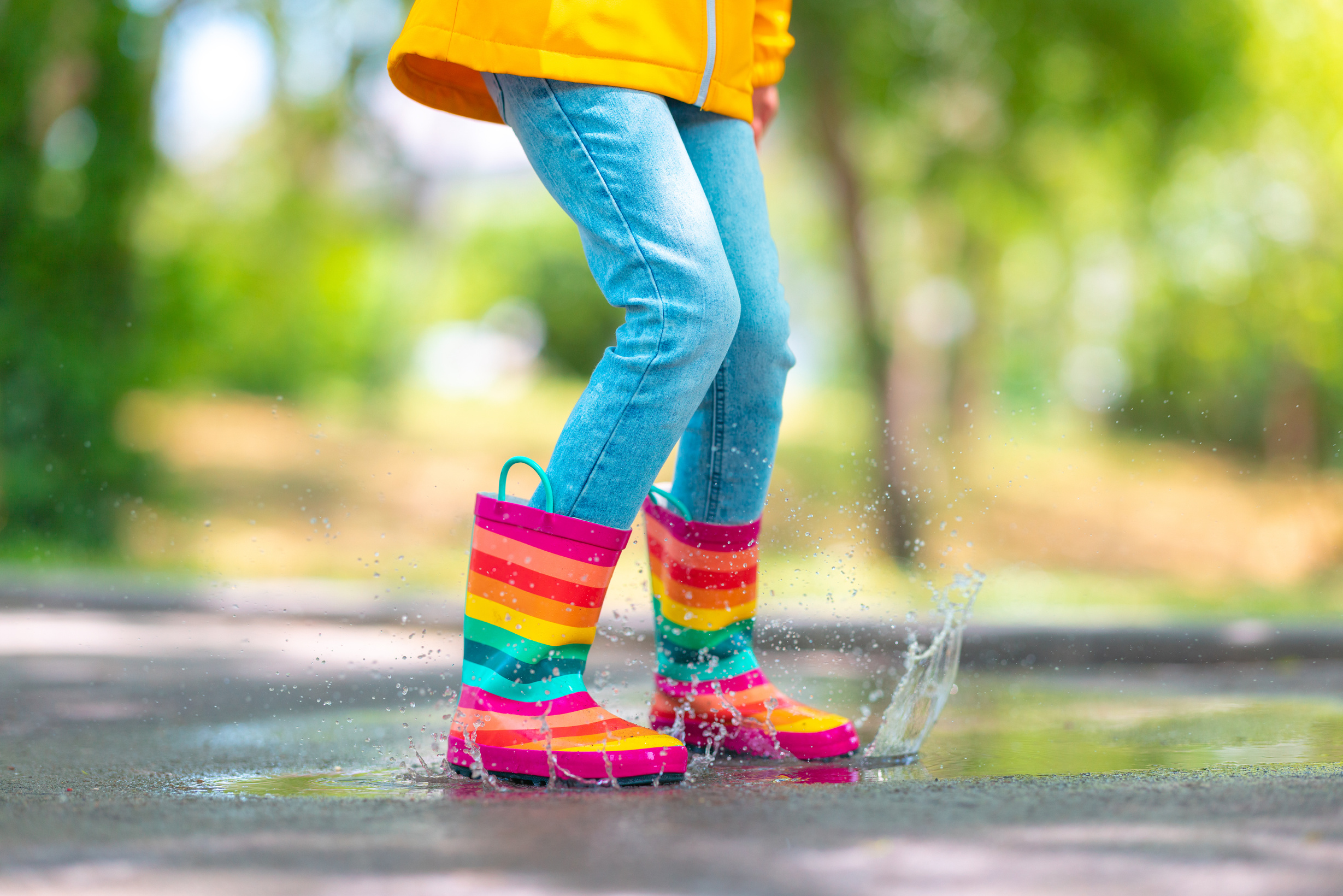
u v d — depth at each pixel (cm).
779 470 1095
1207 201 900
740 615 141
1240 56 777
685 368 117
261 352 1283
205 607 421
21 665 269
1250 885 68
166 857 75
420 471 1062
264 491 946
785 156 969
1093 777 108
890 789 100
